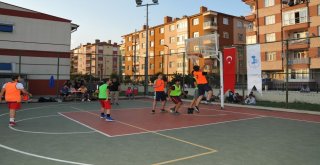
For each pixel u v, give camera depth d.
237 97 19.86
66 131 9.38
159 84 14.33
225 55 17.92
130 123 11.07
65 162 5.89
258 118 12.71
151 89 31.72
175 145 7.44
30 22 24.80
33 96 24.47
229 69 17.73
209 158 6.22
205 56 17.36
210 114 13.99
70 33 26.61
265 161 6.00
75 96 21.88
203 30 57.66
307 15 39.59
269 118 12.75
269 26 43.97
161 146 7.32
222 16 58.28
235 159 6.14
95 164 5.77
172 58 63.44
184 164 5.77
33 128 9.91
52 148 7.06
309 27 39.47
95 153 6.61
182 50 61.53
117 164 5.77
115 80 19.00
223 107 16.72
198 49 17.78
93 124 10.81
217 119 12.27
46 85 25.20
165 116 13.17
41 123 11.02
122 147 7.20
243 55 24.64
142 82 33.22
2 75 22.83
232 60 17.53
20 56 22.53
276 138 8.35
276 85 24.64
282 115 13.89
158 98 14.35
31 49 24.72
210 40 17.02
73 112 14.62
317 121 11.90
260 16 45.22
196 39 17.94
